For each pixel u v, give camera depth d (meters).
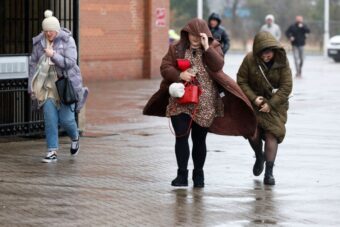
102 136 34.56
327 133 36.47
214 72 24.05
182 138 24.47
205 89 24.16
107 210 21.73
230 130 24.58
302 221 20.89
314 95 54.09
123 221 20.64
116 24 64.12
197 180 24.80
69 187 24.45
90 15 62.03
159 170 27.30
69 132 29.19
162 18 67.50
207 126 24.27
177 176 24.98
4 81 32.59
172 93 23.72
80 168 27.39
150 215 21.28
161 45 67.69
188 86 23.92
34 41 28.33
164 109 25.11
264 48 24.94
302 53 73.12
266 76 25.27
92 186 24.67
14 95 33.12
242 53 116.94
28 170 26.89
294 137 35.03
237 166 28.20
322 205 22.66
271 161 25.33
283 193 24.16
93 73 62.69
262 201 23.05
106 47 63.47
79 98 28.72
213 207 22.28
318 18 126.12
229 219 20.98
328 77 71.75
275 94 25.23
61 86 28.06
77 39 33.97
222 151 31.06
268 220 20.94
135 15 65.56
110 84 60.75
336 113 44.22
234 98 24.41
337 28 116.25
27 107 33.44
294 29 73.19
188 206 22.34
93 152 30.48
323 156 30.41
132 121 39.94
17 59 32.84
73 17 33.97
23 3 34.44
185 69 23.92
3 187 24.28
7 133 33.09
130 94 53.50
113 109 45.00
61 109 28.66
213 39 24.22
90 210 21.70
